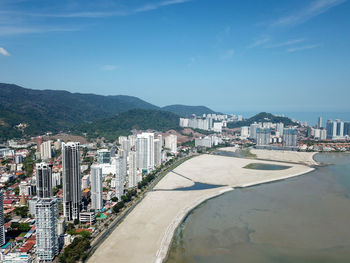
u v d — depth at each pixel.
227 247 172.25
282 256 161.38
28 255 152.75
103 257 158.88
